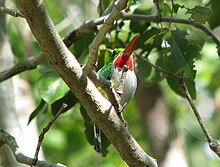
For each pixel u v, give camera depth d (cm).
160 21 999
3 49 1225
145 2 1235
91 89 735
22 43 1498
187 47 974
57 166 765
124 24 1090
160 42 1019
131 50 970
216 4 1086
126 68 839
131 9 1165
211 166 1827
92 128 1077
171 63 982
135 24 1068
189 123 1712
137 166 789
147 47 1052
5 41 1234
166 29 961
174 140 1599
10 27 1455
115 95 755
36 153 768
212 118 1833
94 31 1041
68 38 1059
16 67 1078
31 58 1077
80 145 2005
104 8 1070
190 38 1053
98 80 745
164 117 1600
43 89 986
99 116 756
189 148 1703
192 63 975
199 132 1675
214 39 1034
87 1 1750
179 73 1048
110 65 973
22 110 1340
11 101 1201
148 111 1596
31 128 1306
